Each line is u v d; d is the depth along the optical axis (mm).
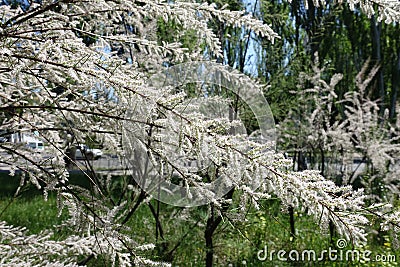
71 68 952
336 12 4344
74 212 1377
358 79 6219
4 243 1544
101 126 1465
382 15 1054
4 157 1364
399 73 12656
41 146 1630
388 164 6043
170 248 3250
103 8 1234
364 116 5590
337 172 5480
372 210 1033
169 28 2852
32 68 1062
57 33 1101
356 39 11062
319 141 5051
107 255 1461
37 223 5129
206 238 3062
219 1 2803
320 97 5301
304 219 4836
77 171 7078
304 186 999
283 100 4469
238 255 3805
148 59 2545
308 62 4902
